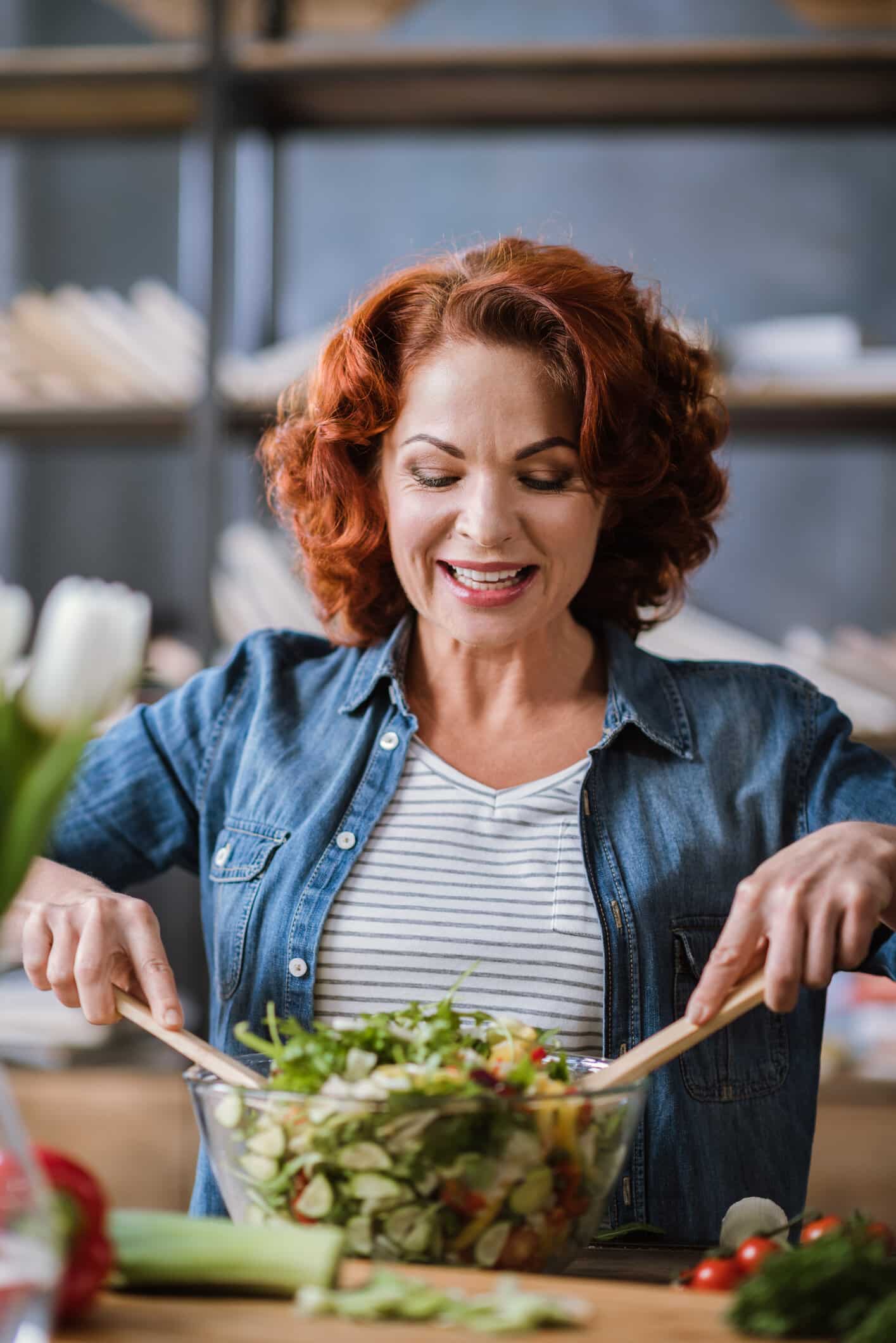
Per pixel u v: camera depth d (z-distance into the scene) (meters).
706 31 2.71
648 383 1.20
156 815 1.38
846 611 2.70
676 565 1.41
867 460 2.69
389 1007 1.23
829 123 2.67
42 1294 0.62
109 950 1.01
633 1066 0.90
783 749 1.33
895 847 1.01
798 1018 1.28
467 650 1.32
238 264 2.74
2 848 0.61
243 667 1.43
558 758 1.31
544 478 1.19
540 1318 0.69
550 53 2.46
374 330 1.23
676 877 1.26
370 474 1.31
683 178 2.72
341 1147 0.77
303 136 2.79
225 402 2.49
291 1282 0.73
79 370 2.50
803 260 2.71
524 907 1.24
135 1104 2.40
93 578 2.82
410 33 2.76
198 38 2.69
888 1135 2.25
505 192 2.76
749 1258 0.82
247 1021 1.28
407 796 1.30
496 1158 0.77
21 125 2.74
